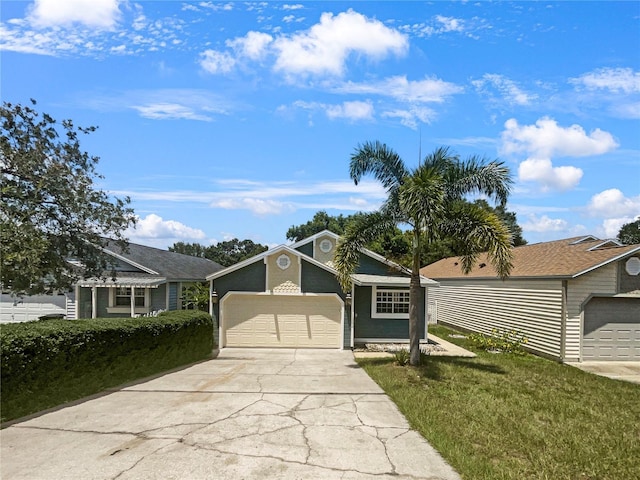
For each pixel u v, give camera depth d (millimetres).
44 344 7523
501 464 5355
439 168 11719
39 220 12430
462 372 10992
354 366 11914
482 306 18828
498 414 7457
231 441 5863
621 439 6504
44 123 12562
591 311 13594
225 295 15172
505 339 15836
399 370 10961
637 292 13578
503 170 11133
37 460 5168
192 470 4926
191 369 11336
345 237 11883
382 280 15805
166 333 11367
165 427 6426
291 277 15273
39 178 12094
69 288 13898
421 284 16172
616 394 9516
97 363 8836
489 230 10727
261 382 9688
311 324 15352
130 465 5043
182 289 20688
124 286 16938
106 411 7254
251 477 4766
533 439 6293
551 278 13828
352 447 5723
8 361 6758
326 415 7148
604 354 13461
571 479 5047
